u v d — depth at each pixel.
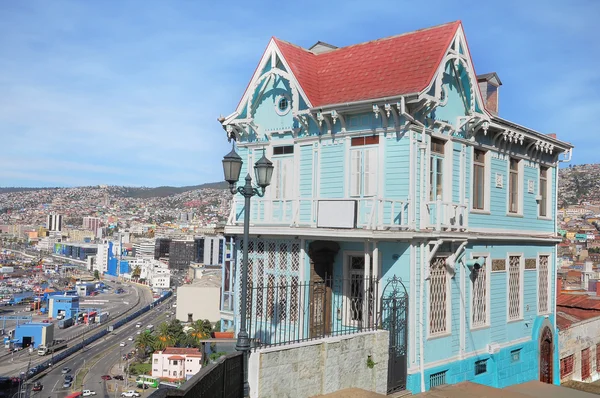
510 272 22.19
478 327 19.88
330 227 17.11
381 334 14.70
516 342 22.02
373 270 16.48
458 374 18.53
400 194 16.92
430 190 17.86
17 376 115.00
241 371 11.35
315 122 18.64
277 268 18.97
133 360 132.75
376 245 16.62
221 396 10.22
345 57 19.72
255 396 11.52
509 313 21.91
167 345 127.50
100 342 156.50
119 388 108.31
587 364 26.95
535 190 24.22
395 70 17.78
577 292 34.91
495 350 20.27
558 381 24.28
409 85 16.88
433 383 17.56
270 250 19.33
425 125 17.56
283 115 19.86
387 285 17.11
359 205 17.52
